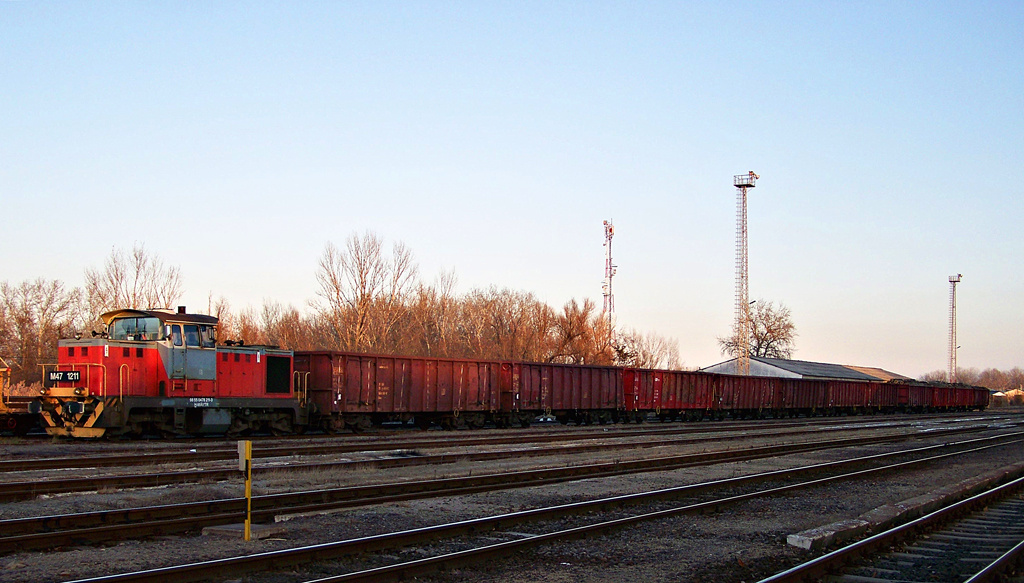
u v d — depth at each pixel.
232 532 10.88
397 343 61.72
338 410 30.44
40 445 22.47
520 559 10.25
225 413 26.09
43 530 10.75
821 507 15.08
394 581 8.95
